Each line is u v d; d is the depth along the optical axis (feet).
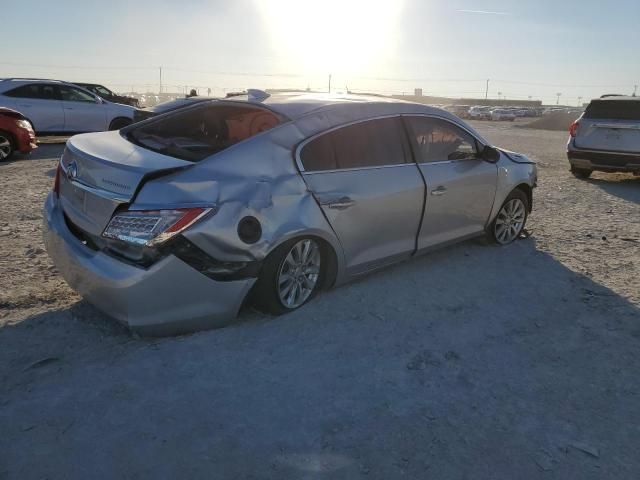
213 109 14.02
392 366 11.07
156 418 9.10
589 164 35.76
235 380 10.27
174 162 11.39
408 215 14.99
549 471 8.32
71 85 49.52
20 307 13.03
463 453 8.63
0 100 45.39
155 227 10.47
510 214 19.34
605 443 9.03
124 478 7.78
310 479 7.92
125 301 10.73
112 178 11.09
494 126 143.84
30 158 39.75
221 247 11.03
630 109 33.94
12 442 8.42
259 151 12.11
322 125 13.25
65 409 9.26
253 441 8.64
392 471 8.16
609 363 11.59
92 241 11.68
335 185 13.02
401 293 14.75
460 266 17.21
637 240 21.13
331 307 13.52
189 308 11.28
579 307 14.44
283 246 12.03
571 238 21.18
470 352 11.80
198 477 7.86
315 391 10.07
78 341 11.51
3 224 20.33
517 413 9.73
